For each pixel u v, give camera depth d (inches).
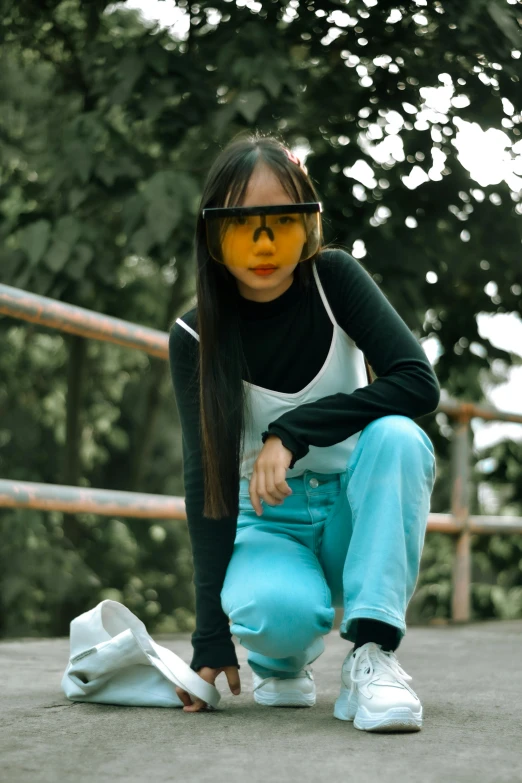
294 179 62.1
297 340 65.3
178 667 66.0
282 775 48.2
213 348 64.2
